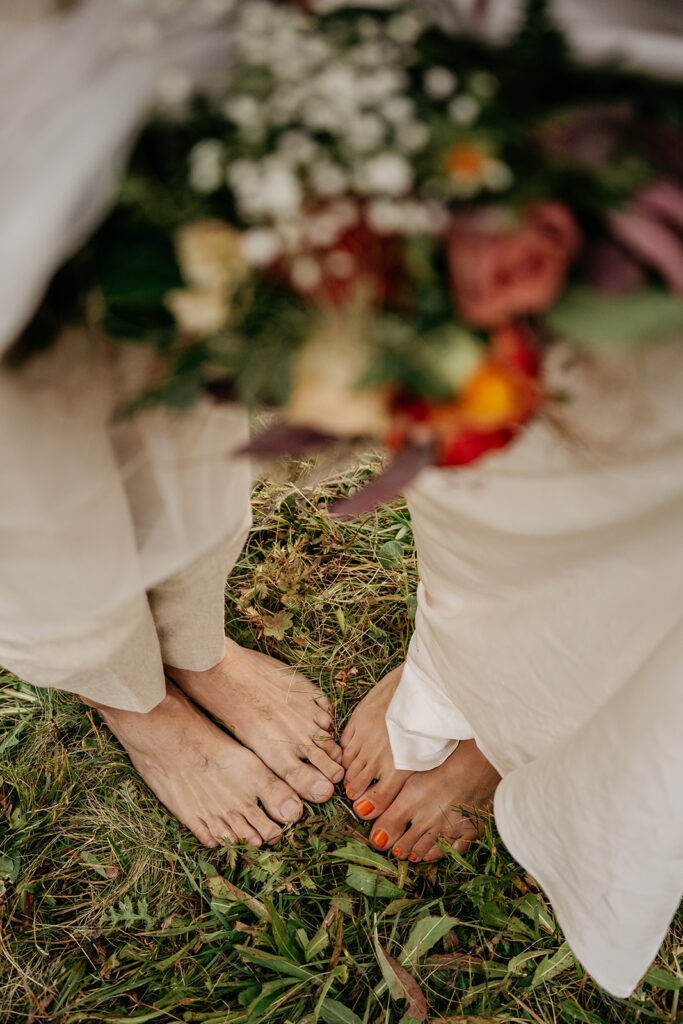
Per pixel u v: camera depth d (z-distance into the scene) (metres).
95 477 0.76
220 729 1.57
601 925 1.13
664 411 0.67
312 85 0.49
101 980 1.42
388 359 0.53
